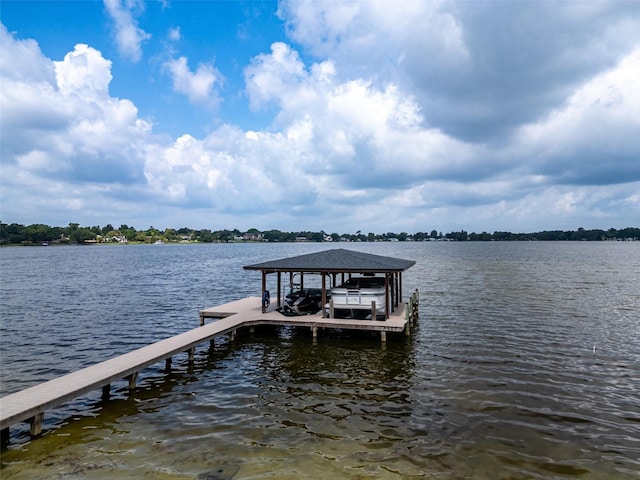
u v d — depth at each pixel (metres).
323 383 14.45
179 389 13.99
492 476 8.74
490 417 11.65
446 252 140.25
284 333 21.70
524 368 15.85
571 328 22.44
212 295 38.03
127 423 11.36
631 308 28.38
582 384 14.20
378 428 10.99
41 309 30.25
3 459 9.43
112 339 21.28
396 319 20.33
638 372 15.42
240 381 14.75
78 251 181.50
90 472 8.88
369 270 19.47
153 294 38.72
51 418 11.67
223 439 10.43
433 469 9.00
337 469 8.99
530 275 52.69
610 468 9.11
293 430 10.91
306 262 21.48
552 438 10.45
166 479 8.62
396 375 15.17
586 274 53.69
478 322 24.09
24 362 17.36
